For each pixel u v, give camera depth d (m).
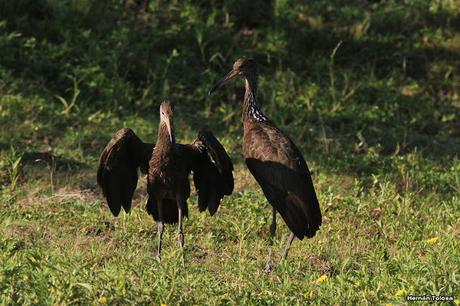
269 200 11.00
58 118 16.73
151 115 17.44
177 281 8.95
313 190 10.93
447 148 17.05
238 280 9.81
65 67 17.98
